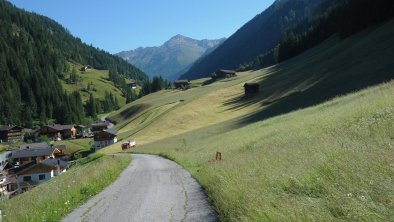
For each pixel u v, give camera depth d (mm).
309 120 30828
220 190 14023
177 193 17156
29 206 16328
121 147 99938
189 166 31469
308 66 119625
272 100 96938
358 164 9539
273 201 9539
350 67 72812
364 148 11164
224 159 26125
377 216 6582
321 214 7535
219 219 11023
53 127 179375
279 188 10875
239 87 142250
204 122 106500
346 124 19344
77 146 147375
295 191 10305
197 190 17344
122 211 14086
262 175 13086
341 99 40719
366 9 112625
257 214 8961
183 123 110875
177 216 12305
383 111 18125
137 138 107438
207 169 22656
